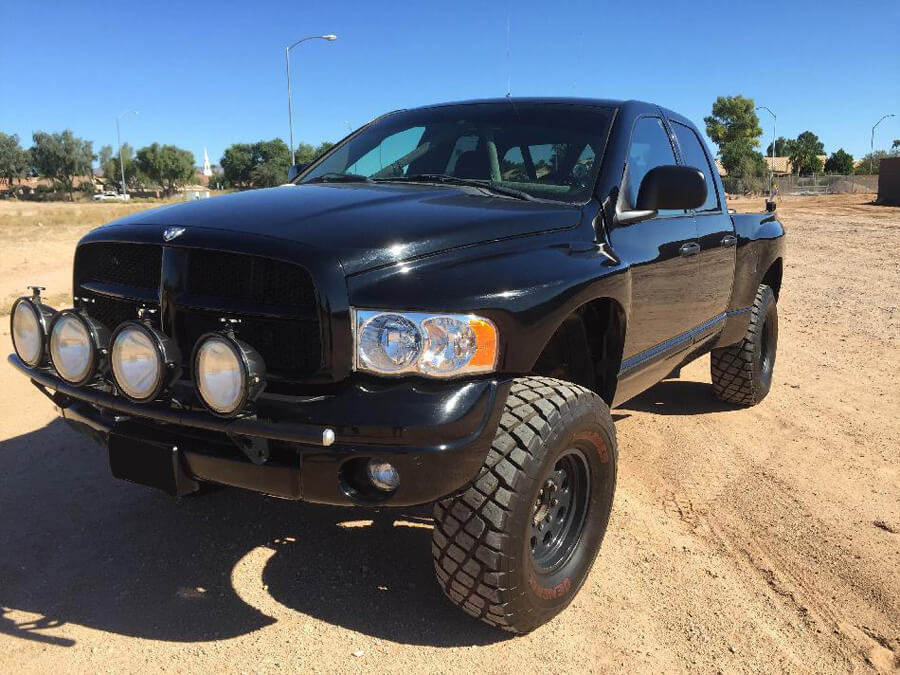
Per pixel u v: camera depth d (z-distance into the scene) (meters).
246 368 2.22
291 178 4.10
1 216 32.22
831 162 99.69
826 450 4.57
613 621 2.77
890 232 22.55
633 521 3.56
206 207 2.80
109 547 3.21
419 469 2.22
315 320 2.31
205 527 3.40
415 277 2.37
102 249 2.88
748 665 2.56
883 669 2.56
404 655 2.53
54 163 96.25
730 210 4.97
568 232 2.97
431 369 2.29
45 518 3.45
